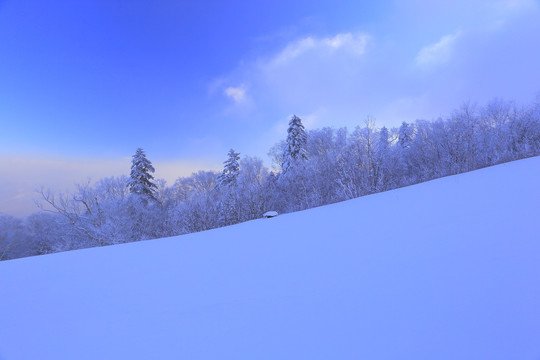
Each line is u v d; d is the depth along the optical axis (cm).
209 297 269
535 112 2409
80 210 1995
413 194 813
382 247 337
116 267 433
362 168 2414
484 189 636
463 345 143
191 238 670
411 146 3083
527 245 258
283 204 2736
